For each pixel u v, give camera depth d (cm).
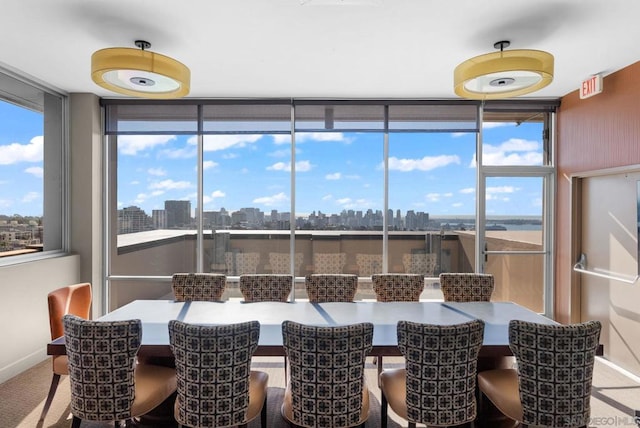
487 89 288
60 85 393
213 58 321
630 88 332
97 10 245
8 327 324
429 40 287
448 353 184
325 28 270
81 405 195
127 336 191
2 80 339
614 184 363
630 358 343
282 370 346
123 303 455
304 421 188
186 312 276
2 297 318
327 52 309
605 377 330
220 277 334
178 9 244
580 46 295
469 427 208
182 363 186
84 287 295
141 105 441
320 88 400
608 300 370
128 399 196
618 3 234
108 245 451
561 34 275
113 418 195
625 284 349
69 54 312
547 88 399
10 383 315
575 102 409
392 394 210
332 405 185
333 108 440
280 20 258
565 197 426
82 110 421
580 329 182
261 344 212
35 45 295
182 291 331
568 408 185
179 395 190
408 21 259
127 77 259
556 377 185
